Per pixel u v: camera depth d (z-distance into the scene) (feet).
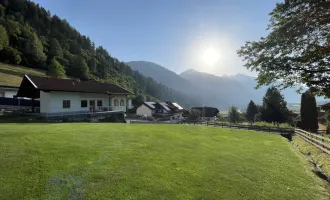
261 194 20.97
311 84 29.04
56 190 17.57
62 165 22.63
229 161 30.99
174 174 23.56
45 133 38.47
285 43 28.66
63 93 88.74
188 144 40.65
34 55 261.03
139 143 36.94
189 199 18.53
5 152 24.79
